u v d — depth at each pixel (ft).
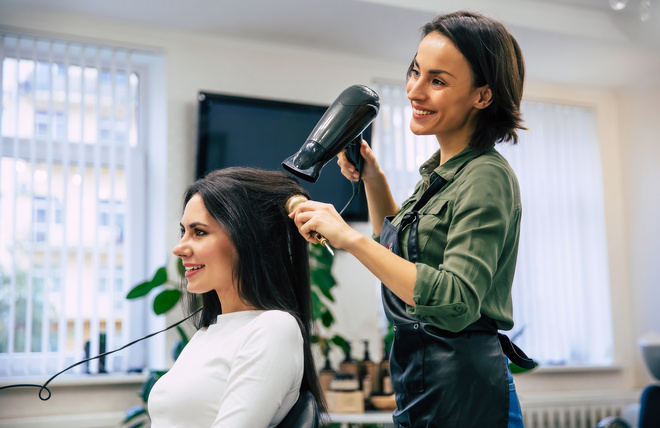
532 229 15.67
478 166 4.58
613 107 16.79
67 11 12.08
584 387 15.72
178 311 12.27
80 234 12.14
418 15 12.41
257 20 12.59
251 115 12.90
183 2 11.84
